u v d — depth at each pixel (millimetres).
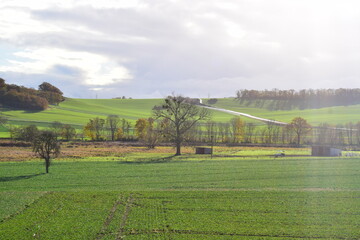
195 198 48531
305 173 66938
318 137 163375
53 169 71750
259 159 86688
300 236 35250
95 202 46344
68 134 151000
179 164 78625
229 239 34469
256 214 41625
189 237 34938
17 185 56906
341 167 73438
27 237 34938
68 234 35688
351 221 39312
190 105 110188
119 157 93938
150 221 39312
